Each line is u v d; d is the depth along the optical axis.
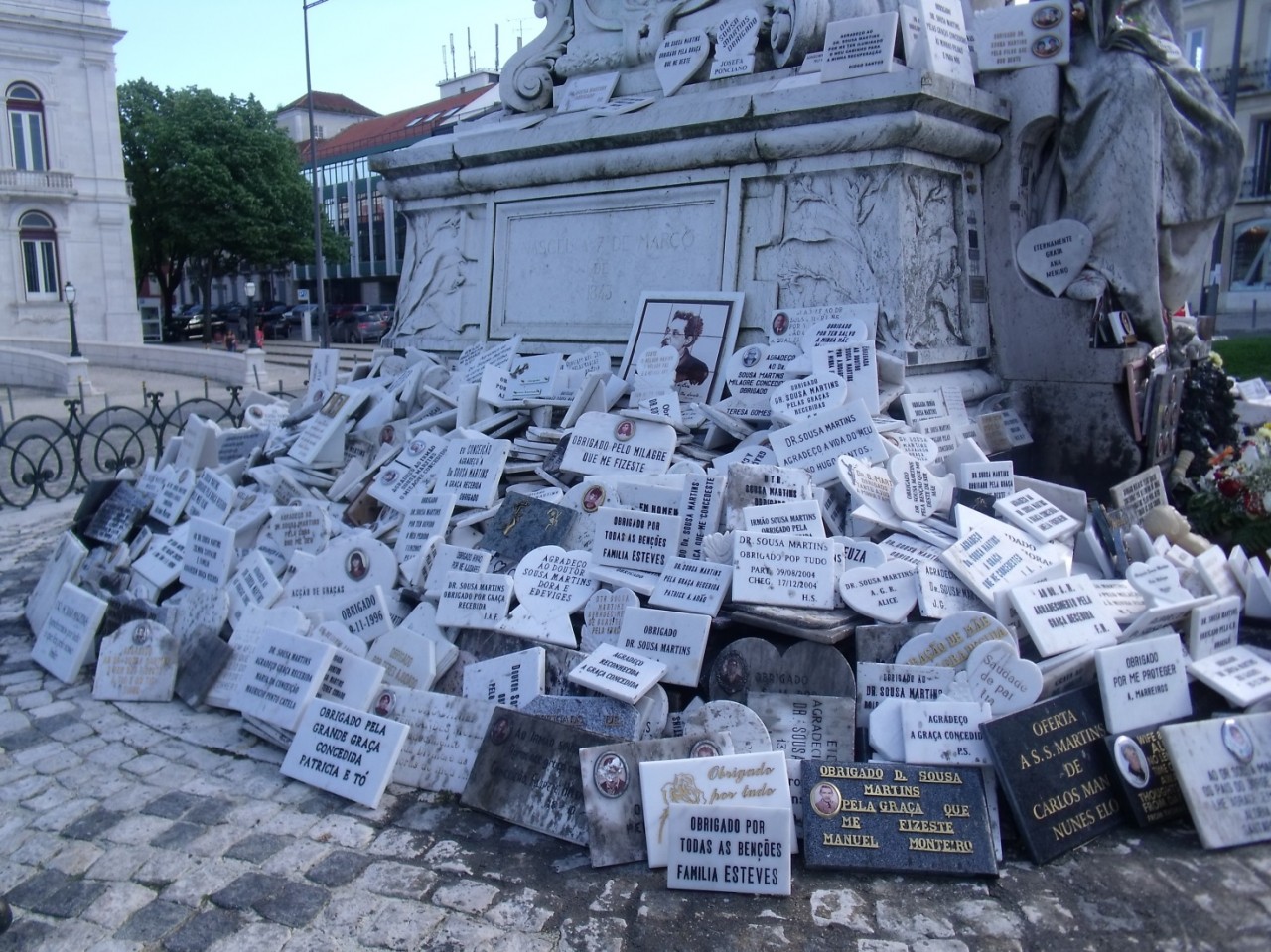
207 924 2.83
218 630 4.51
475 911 2.84
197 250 44.72
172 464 7.00
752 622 3.65
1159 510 4.73
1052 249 5.88
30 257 37.38
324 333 29.83
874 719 3.29
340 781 3.54
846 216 5.43
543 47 7.26
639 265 6.27
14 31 35.47
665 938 2.69
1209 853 3.00
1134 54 5.71
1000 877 2.92
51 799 3.56
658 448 4.89
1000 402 5.90
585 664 3.58
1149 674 3.32
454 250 7.36
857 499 4.24
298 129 72.06
